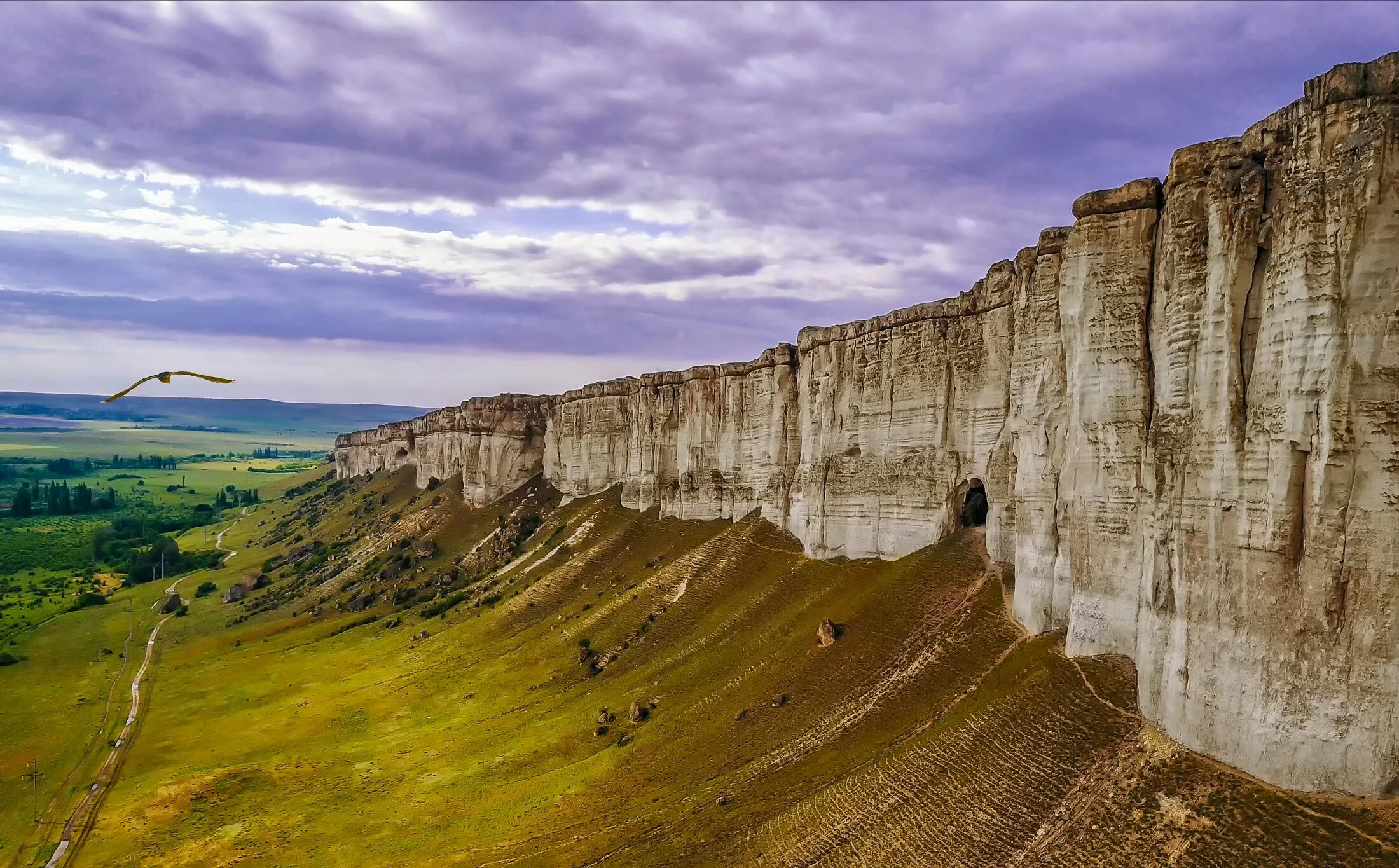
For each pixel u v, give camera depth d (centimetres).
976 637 5803
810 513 9012
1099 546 4775
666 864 4838
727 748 6191
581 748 7275
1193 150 4122
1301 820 3147
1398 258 3119
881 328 8269
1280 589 3359
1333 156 3306
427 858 5866
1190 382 4053
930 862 3984
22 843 6906
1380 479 3100
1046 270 5509
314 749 8538
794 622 7694
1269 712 3362
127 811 7312
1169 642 3950
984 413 6975
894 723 5438
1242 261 3669
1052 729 4375
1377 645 3084
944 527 7362
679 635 8906
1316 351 3266
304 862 6153
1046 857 3669
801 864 4384
